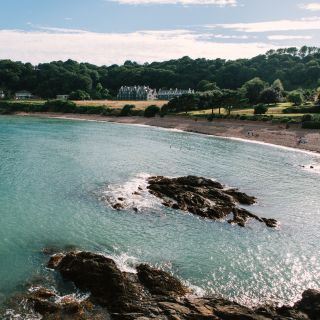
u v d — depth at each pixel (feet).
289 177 240.53
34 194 185.37
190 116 517.96
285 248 139.23
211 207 171.22
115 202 176.24
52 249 130.21
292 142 369.50
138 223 155.33
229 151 322.96
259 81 619.67
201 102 569.64
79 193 188.96
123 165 253.65
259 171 253.03
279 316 93.61
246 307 97.19
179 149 325.21
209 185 201.57
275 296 109.81
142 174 229.66
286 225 160.35
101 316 93.71
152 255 129.08
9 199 176.76
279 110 505.66
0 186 195.00
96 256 113.19
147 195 187.62
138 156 287.48
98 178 216.95
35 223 151.33
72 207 170.09
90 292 103.24
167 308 94.58
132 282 105.40
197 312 92.94
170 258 127.65
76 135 395.75
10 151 286.05
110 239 139.74
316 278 120.16
